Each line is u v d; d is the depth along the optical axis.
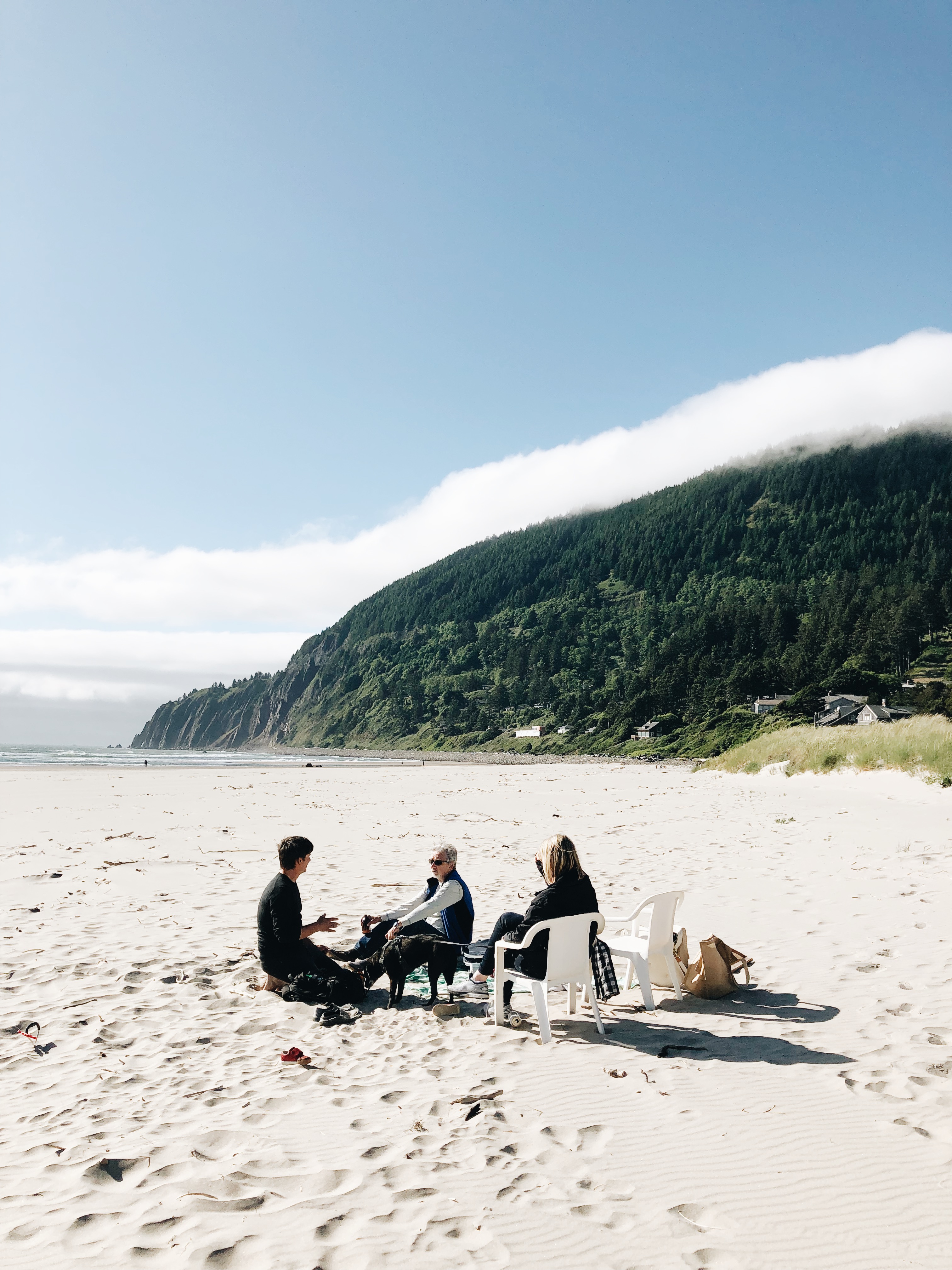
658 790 27.97
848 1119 3.69
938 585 162.75
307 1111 3.95
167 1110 3.99
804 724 70.38
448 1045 4.88
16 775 42.88
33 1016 5.42
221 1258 2.73
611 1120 3.76
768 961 6.39
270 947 5.83
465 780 41.91
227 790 31.11
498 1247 2.76
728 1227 2.87
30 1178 3.34
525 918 5.07
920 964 6.10
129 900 9.20
